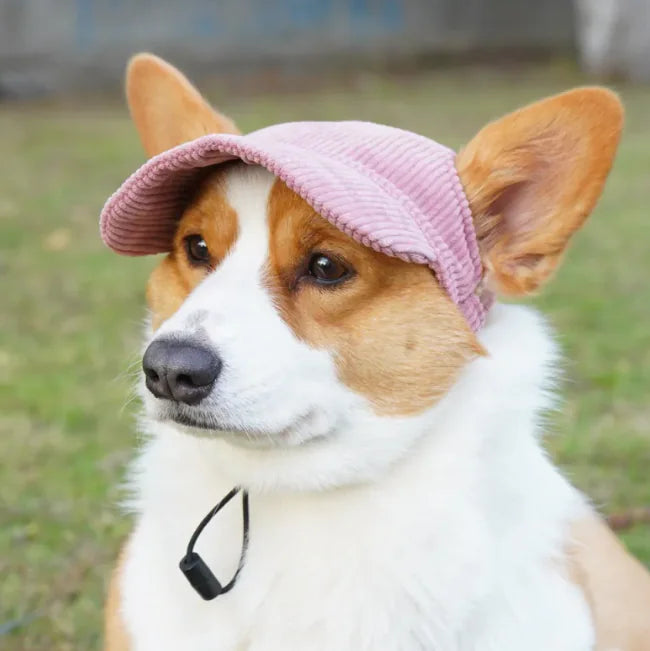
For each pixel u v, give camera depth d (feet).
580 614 2.76
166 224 2.78
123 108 12.69
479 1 15.44
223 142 2.54
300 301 2.60
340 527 2.64
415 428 2.61
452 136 10.32
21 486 3.91
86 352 5.15
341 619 2.63
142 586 2.75
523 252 2.75
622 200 8.25
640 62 13.48
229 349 2.49
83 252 7.01
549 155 2.72
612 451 4.05
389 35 15.37
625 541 3.61
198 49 14.74
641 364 4.87
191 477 2.75
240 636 2.69
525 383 2.71
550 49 15.29
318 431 2.57
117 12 14.48
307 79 14.38
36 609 3.41
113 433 4.27
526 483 2.73
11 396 4.63
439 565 2.62
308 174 2.50
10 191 8.68
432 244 2.59
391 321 2.59
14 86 13.35
